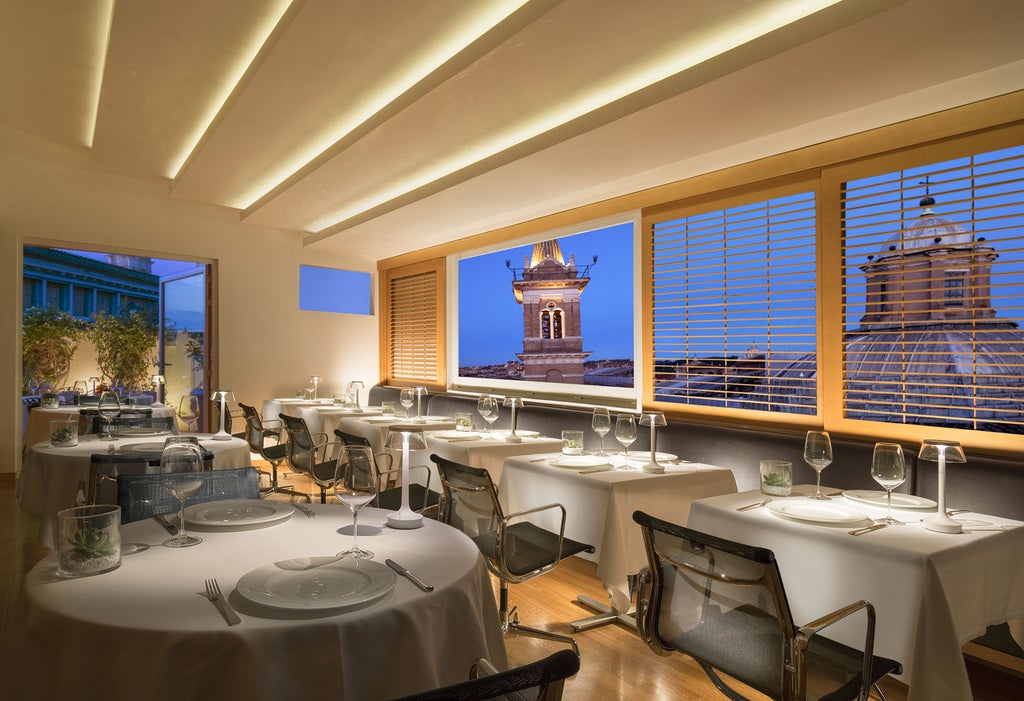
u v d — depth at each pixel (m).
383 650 1.36
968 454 3.26
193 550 1.76
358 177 5.69
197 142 5.80
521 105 4.09
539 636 3.07
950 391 3.50
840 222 3.98
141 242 7.13
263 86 4.15
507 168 4.80
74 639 1.27
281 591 1.40
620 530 3.00
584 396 6.23
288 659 1.26
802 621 2.27
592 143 4.23
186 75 4.38
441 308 7.82
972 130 3.34
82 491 3.07
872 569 2.07
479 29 3.52
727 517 2.56
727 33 3.22
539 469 3.46
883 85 3.34
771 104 3.59
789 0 2.92
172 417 4.71
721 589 1.81
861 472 3.51
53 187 6.59
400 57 3.80
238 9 3.57
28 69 4.93
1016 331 3.25
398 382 8.75
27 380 8.40
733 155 4.42
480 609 1.68
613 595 3.31
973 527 2.28
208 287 7.77
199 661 1.22
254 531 1.96
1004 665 2.82
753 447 4.10
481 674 1.37
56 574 1.56
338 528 2.01
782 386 4.33
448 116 4.26
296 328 8.29
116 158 6.35
